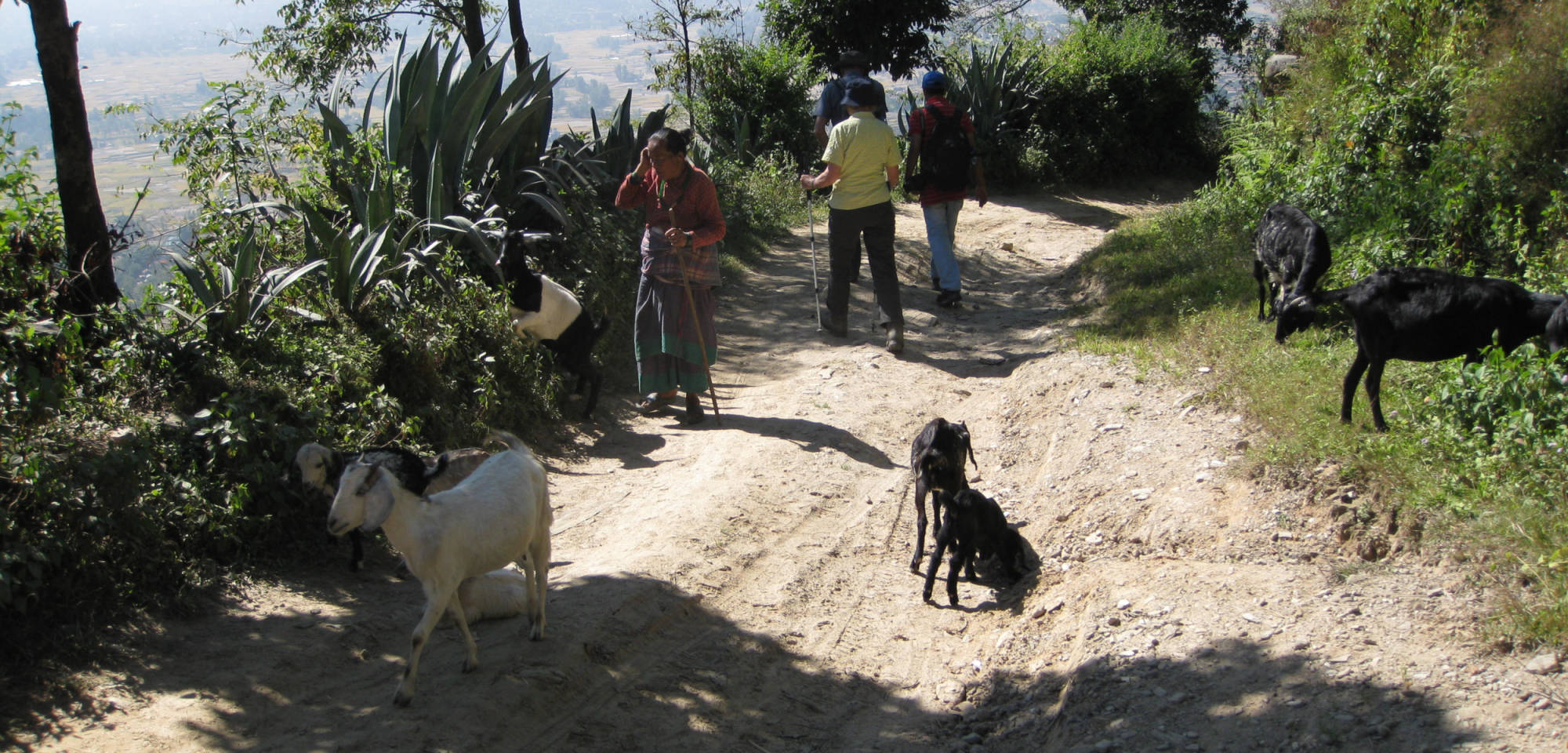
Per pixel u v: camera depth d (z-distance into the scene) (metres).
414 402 6.99
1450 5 10.14
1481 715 3.50
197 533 4.99
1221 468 5.70
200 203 8.36
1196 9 25.72
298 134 9.07
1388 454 5.17
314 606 4.90
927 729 4.43
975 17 29.06
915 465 5.93
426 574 4.14
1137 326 8.64
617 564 5.58
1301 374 6.40
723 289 11.82
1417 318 5.25
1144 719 3.90
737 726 4.39
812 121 18.89
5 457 4.49
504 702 4.23
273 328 6.70
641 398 8.64
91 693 4.00
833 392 8.53
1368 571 4.59
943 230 10.95
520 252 7.85
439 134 9.49
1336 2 13.27
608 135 12.14
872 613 5.46
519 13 12.64
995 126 20.00
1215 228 11.27
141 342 5.91
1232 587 4.67
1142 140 21.19
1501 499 4.58
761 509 6.43
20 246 5.70
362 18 15.62
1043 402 7.58
